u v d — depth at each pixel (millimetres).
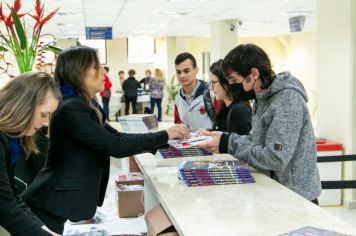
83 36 14977
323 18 5234
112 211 3441
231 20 11320
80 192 1894
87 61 1910
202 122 3334
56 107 1669
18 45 2723
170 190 1925
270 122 1960
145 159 2643
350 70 4812
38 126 1594
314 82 16078
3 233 1661
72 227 2979
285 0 8398
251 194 1833
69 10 9102
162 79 14469
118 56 17797
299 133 1911
